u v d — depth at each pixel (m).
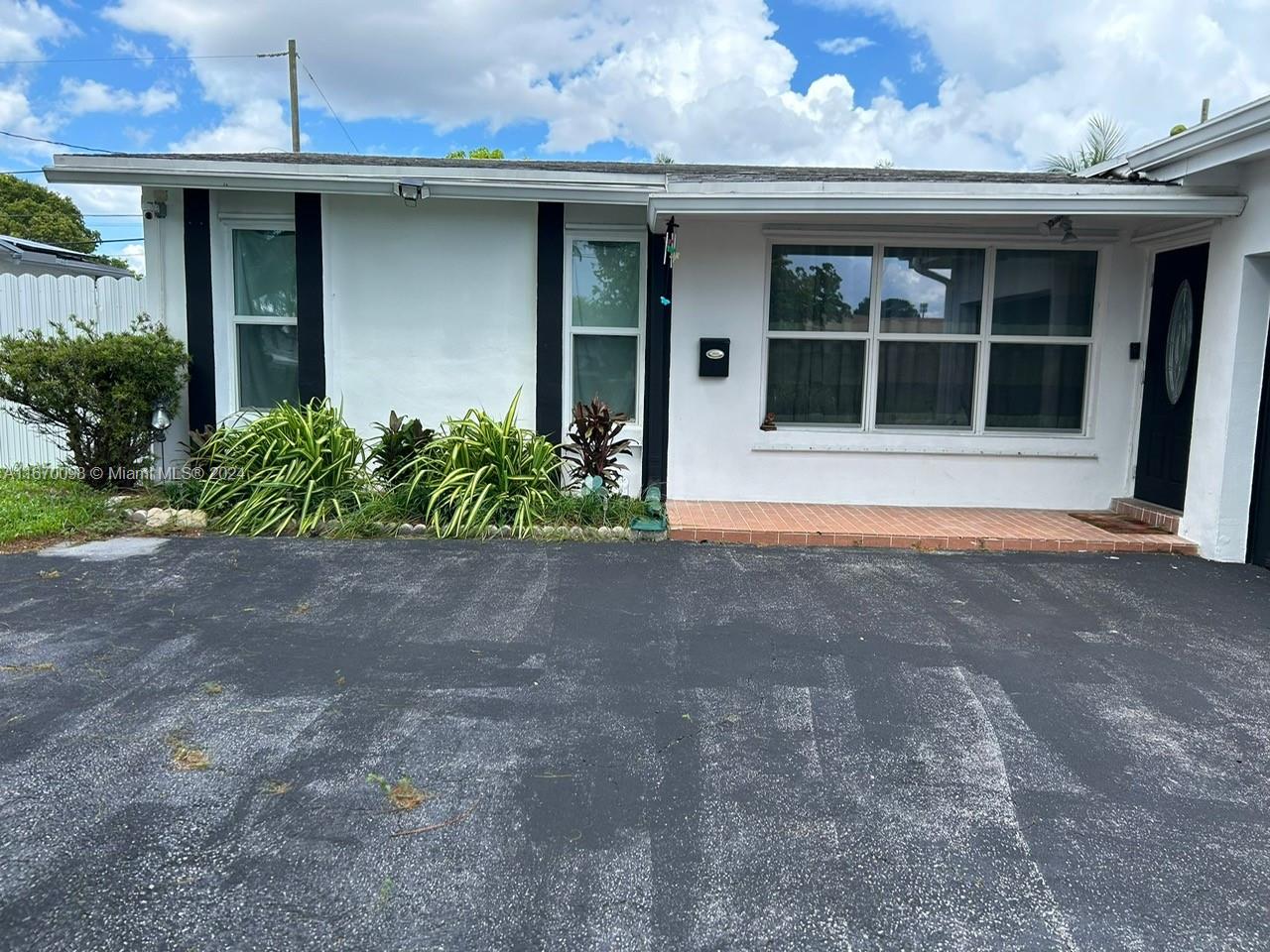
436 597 5.00
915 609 4.97
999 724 3.49
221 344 7.70
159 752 3.10
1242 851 2.63
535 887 2.40
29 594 4.89
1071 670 4.09
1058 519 7.23
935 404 7.70
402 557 5.84
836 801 2.88
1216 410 6.28
